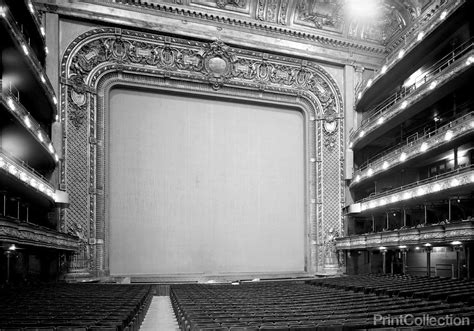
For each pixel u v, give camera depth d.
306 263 25.36
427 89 18.50
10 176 13.42
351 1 24.70
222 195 24.36
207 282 21.72
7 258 16.64
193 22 23.23
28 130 15.18
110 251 21.73
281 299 10.05
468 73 16.41
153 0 22.34
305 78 25.75
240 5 24.09
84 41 21.47
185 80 23.34
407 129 24.38
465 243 16.72
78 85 21.11
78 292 12.36
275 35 24.75
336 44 25.98
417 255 23.27
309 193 25.59
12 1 16.33
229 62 24.08
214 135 24.61
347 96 25.97
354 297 10.41
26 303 9.15
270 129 25.91
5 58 14.79
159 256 22.69
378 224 25.56
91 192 20.88
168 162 23.47
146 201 22.80
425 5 23.16
